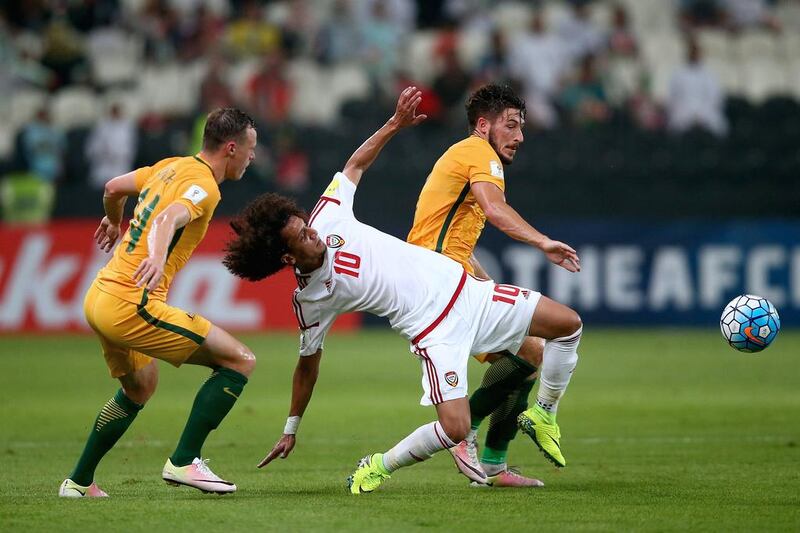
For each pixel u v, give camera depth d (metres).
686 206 68.56
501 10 80.25
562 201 68.25
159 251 19.53
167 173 20.97
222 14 80.44
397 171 67.50
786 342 58.09
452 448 21.72
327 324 21.42
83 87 77.19
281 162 67.00
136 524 17.91
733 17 81.50
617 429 31.69
